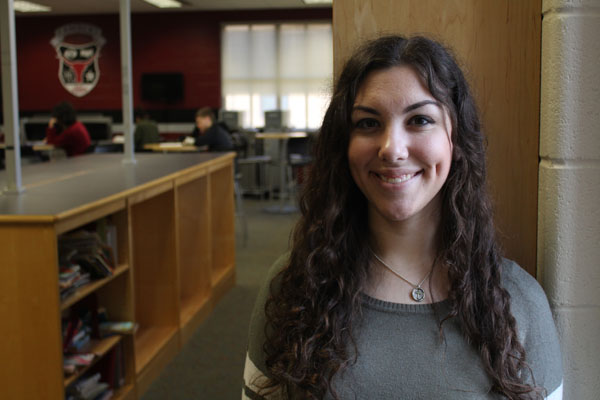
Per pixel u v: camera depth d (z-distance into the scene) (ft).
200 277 13.79
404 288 3.21
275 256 19.01
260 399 3.33
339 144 3.26
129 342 9.29
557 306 3.88
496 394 3.02
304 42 34.71
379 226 3.23
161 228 11.48
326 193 3.32
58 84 36.96
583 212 3.81
